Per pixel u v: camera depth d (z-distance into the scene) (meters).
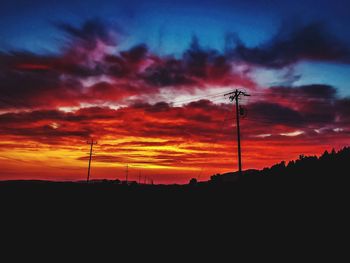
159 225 29.52
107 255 17.83
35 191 53.53
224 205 36.16
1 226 27.38
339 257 14.84
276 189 38.75
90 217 34.47
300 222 23.50
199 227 27.12
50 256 17.61
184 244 20.73
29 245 20.64
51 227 28.12
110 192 56.59
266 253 16.55
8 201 42.09
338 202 27.62
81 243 21.56
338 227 20.66
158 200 47.84
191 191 54.12
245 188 40.78
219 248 18.78
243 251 17.45
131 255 17.75
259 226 24.36
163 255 17.61
